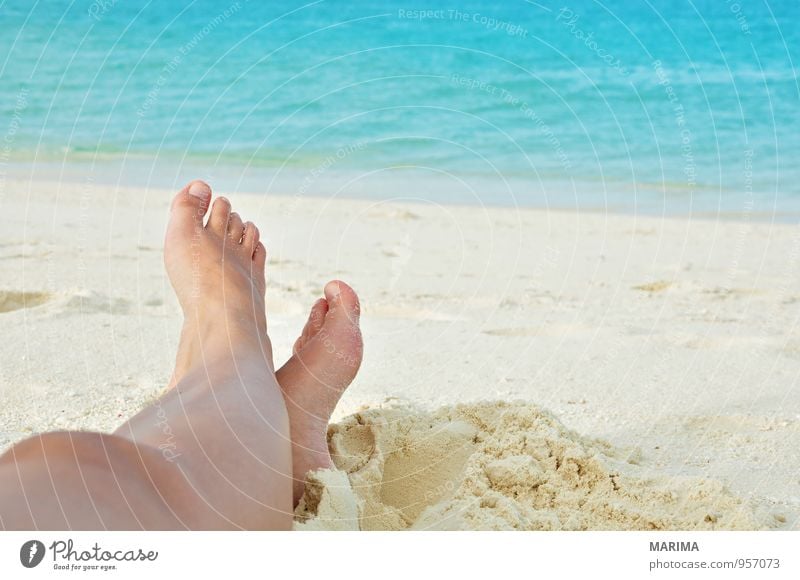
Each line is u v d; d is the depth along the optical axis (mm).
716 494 1739
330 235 4688
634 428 2236
